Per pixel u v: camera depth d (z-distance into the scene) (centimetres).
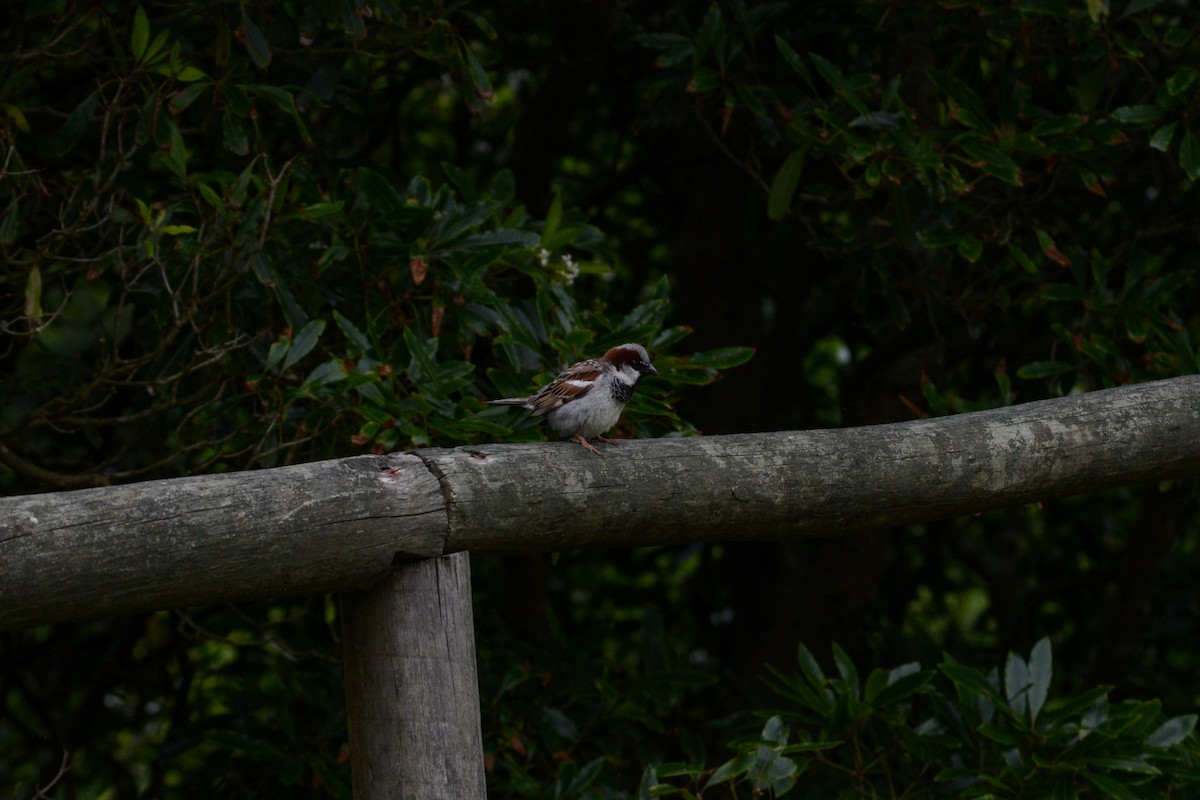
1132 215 1330
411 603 515
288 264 936
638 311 911
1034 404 667
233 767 1244
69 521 425
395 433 829
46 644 1491
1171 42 1053
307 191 945
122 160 859
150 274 967
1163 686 1586
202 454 1093
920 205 1104
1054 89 1186
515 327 868
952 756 1046
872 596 1416
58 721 1479
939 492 627
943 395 1426
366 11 940
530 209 1391
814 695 988
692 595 1747
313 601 1117
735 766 859
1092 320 1095
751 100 1053
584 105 1664
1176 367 1030
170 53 853
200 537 448
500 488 526
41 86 1197
